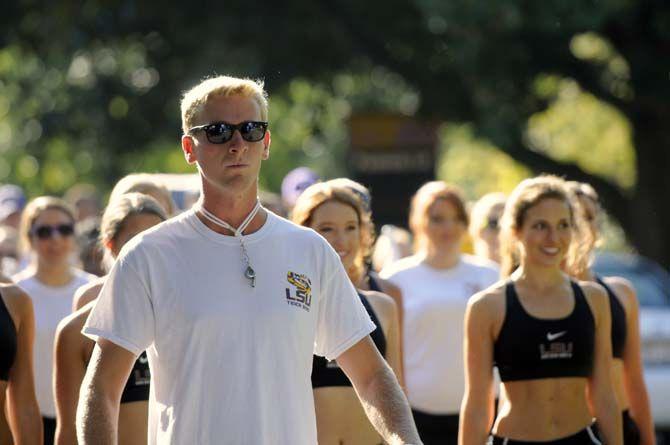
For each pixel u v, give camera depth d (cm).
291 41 5831
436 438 2312
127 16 6016
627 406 1983
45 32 6144
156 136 6462
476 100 5303
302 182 2853
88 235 2603
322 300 1268
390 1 5506
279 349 1219
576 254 1969
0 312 1678
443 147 8269
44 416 2162
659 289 3762
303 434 1230
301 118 6925
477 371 1762
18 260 3131
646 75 5075
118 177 6781
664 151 5438
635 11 4994
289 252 1247
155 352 1222
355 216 1820
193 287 1215
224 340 1207
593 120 7394
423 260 2373
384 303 1788
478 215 2630
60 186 8112
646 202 5503
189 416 1204
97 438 1184
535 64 5084
